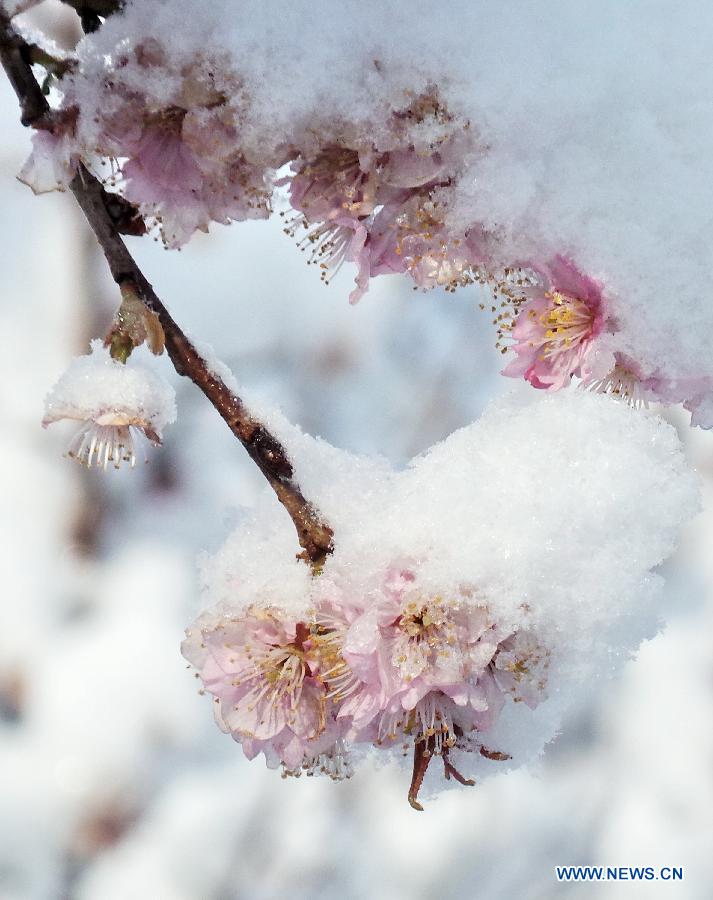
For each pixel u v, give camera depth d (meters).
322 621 0.66
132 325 0.67
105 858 1.20
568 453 0.66
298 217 0.69
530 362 0.67
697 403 0.67
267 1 0.66
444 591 0.65
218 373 0.67
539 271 0.67
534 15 0.66
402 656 0.65
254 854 1.20
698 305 0.66
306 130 0.66
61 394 0.68
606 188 0.66
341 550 0.66
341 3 0.66
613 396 0.67
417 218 0.67
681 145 0.66
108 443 0.69
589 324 0.67
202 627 0.66
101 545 1.42
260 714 0.66
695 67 0.66
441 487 0.66
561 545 0.65
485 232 0.67
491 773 0.67
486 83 0.66
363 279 0.67
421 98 0.66
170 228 0.68
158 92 0.66
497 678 0.66
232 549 0.67
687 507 0.66
